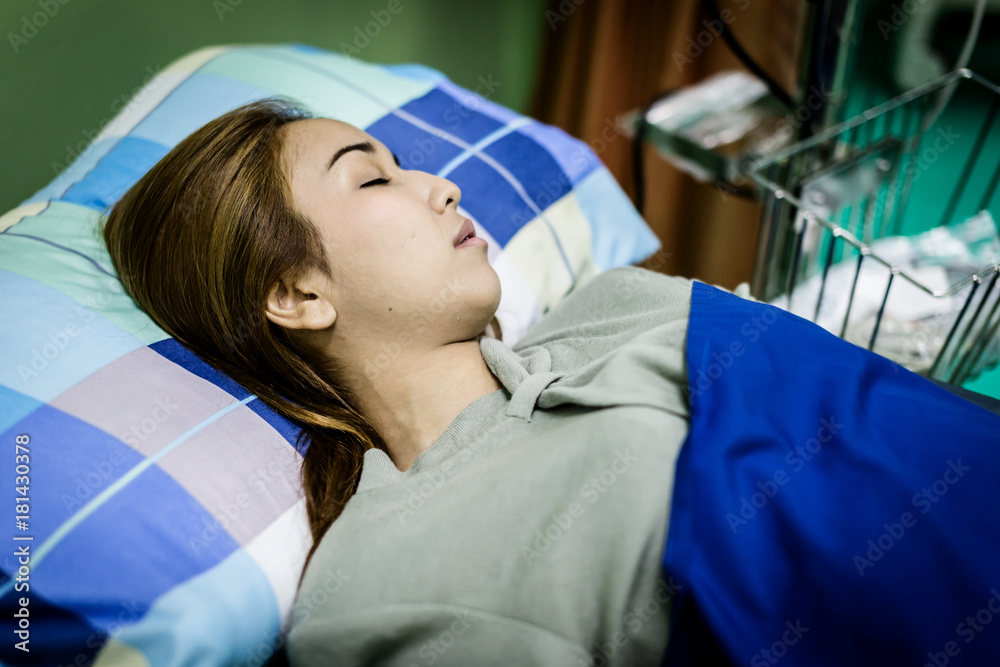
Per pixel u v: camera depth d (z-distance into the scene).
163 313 0.86
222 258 0.82
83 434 0.72
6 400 0.73
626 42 1.72
